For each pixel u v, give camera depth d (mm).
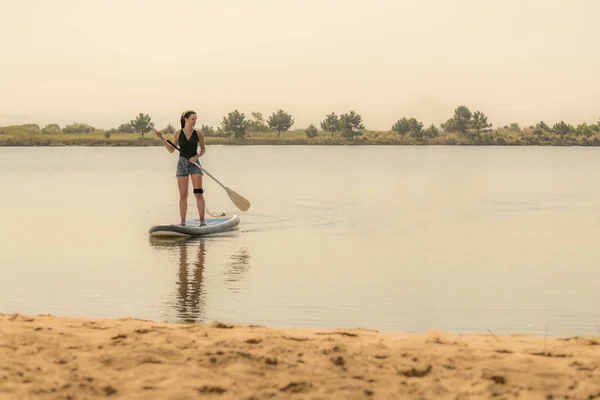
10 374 4387
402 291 9055
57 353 4820
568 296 8750
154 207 20109
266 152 107438
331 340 5367
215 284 9438
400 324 7414
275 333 5625
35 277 9891
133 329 5566
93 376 4395
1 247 12602
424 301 8492
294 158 74812
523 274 10234
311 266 10805
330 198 23391
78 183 30875
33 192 25688
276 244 13039
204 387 4250
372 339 5457
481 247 12758
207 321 7473
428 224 16141
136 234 14336
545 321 7562
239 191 26438
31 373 4434
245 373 4508
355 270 10492
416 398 4184
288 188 28203
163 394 4148
